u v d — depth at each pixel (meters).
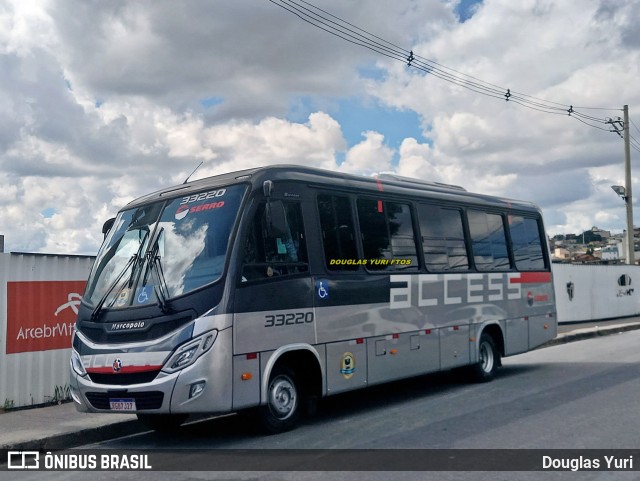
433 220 11.89
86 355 8.62
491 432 8.60
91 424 9.67
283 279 8.90
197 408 7.88
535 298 14.37
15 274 11.17
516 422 9.15
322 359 9.32
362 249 10.27
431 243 11.73
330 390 9.41
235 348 8.17
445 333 11.73
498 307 13.19
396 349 10.62
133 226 9.46
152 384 7.96
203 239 8.62
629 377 12.83
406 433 8.75
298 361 9.38
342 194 10.12
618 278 29.31
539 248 14.86
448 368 11.76
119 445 9.09
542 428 8.74
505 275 13.46
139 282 8.70
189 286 8.28
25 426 9.62
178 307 8.16
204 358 7.93
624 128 34.19
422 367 11.16
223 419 10.66
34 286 11.43
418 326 11.14
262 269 8.66
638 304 30.66
